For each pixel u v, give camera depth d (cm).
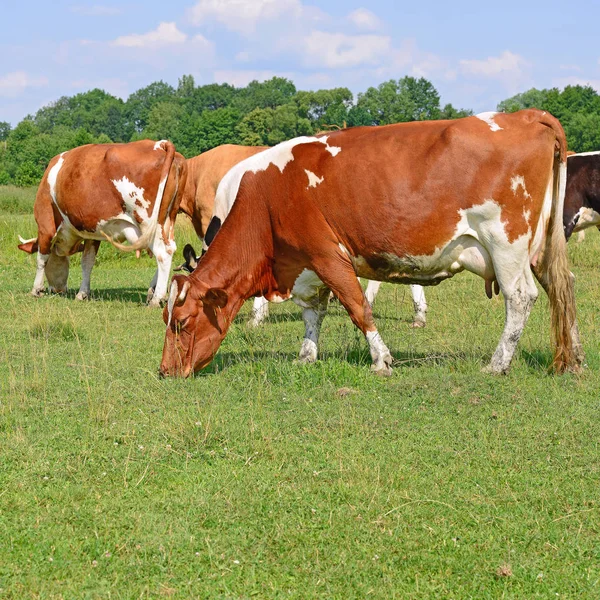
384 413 586
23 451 501
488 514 427
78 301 1146
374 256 672
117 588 354
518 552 390
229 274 703
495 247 643
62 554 379
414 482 465
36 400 616
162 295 1109
